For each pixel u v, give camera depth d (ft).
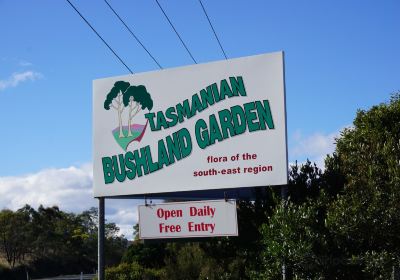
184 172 46.83
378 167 38.42
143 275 102.37
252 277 43.98
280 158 43.83
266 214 43.06
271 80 44.93
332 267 38.88
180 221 46.65
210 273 60.34
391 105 45.60
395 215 36.88
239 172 44.93
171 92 48.39
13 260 305.73
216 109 46.44
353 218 37.52
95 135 50.57
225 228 45.34
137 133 49.11
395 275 36.73
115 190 49.16
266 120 44.62
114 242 358.02
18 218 316.19
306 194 45.29
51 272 322.75
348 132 46.50
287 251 38.27
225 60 46.68
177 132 47.62
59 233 346.54
